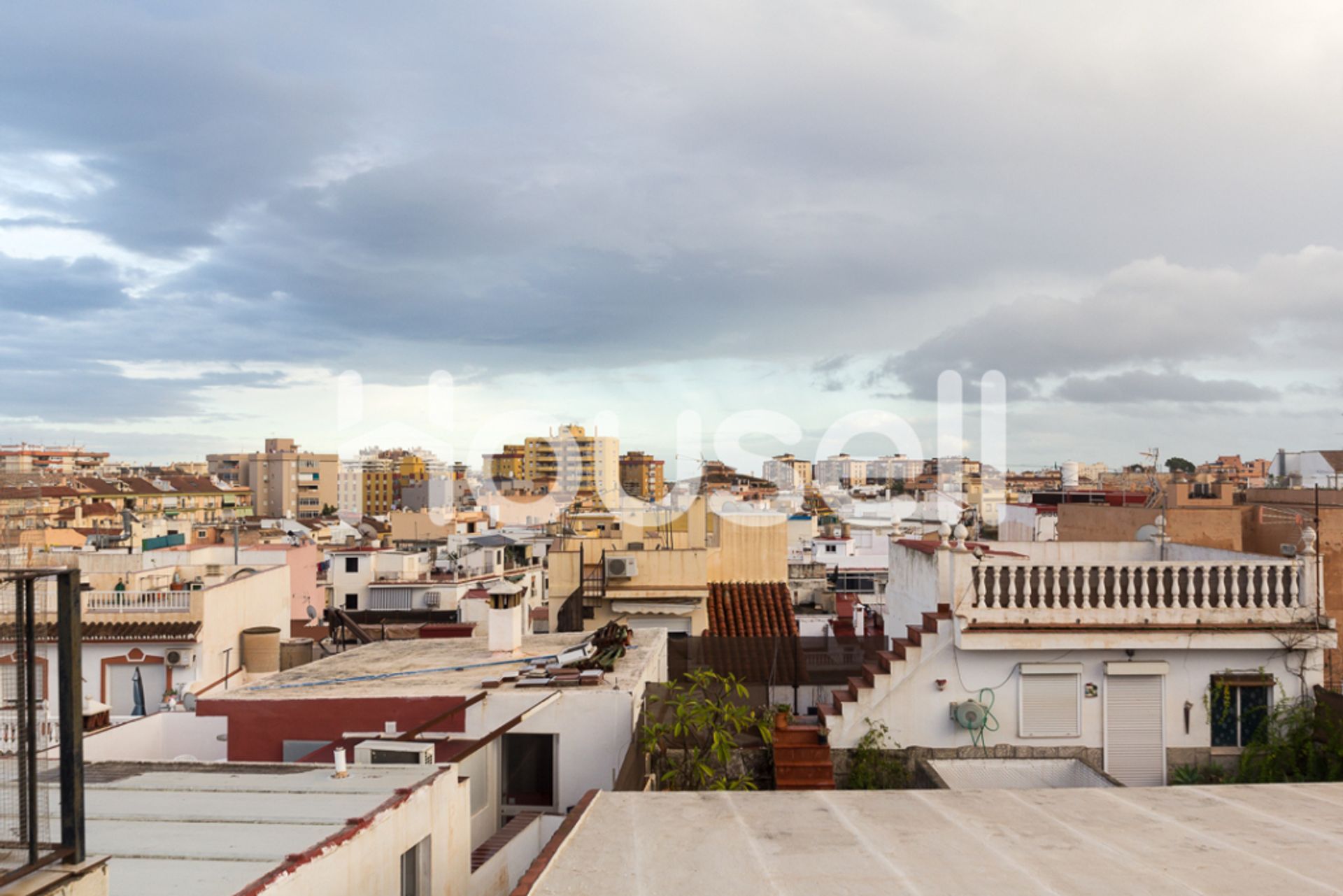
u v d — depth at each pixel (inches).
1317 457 1247.5
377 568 2041.1
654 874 230.2
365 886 231.8
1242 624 454.9
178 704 914.1
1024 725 466.9
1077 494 1237.1
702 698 463.8
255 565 1721.2
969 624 461.4
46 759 146.0
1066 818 281.3
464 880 313.0
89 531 2128.4
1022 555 628.7
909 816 285.1
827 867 234.1
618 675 485.7
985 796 311.3
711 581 1135.0
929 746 469.7
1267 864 234.2
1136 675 464.4
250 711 447.8
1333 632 451.2
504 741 446.6
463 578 2023.9
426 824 277.7
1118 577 464.4
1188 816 283.6
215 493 5319.9
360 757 325.7
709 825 275.3
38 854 135.9
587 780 433.4
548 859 239.3
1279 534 639.8
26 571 136.0
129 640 1027.9
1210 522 681.0
